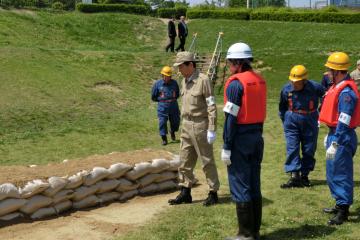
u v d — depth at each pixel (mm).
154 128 14391
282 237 5531
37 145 11820
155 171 7379
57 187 6238
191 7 41188
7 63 19484
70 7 44500
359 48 27438
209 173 6742
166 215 6324
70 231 5766
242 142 5238
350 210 6434
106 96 19156
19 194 5965
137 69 23766
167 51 27422
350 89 5777
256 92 5223
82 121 15180
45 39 29922
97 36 33250
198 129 6633
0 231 5680
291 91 7727
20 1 35062
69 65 21828
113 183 6875
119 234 5688
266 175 8625
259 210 5422
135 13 40094
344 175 5922
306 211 6434
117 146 11961
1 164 9992
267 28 34969
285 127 7863
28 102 16188
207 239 5480
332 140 5941
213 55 24094
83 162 7148
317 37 32750
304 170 7793
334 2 43688
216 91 22359
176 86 12398
